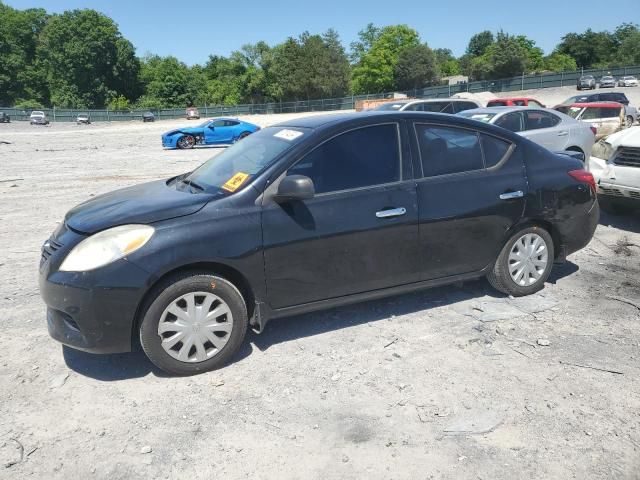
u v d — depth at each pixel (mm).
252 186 3775
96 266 3385
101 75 94188
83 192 11094
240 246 3641
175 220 3557
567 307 4652
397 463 2803
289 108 75938
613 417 3133
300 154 3910
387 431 3059
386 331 4273
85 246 3463
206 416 3230
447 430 3051
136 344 4113
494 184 4508
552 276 5414
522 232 4715
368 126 4164
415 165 4254
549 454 2842
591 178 5039
